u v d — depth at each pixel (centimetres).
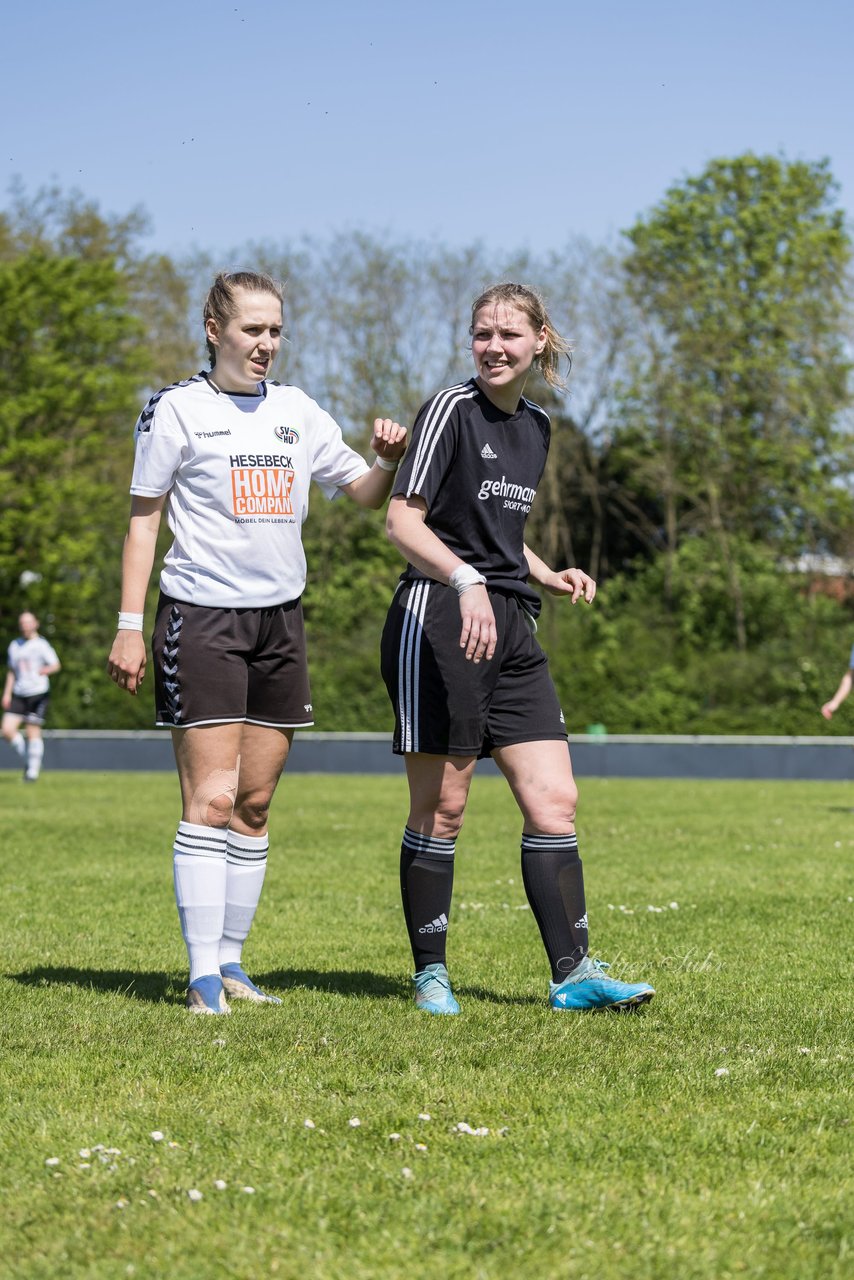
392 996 556
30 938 711
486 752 541
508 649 524
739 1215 304
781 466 4025
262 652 537
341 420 3938
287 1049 454
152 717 3506
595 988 521
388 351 3947
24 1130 365
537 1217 302
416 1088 402
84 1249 289
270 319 527
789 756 2769
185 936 531
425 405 520
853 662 1503
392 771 2956
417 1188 319
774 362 3922
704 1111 382
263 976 611
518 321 517
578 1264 278
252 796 553
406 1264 279
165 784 2272
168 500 537
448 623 514
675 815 1577
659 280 3912
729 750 2792
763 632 3909
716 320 3978
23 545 3650
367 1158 340
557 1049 451
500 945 694
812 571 4047
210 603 521
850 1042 473
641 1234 294
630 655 3634
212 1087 407
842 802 1838
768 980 593
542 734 531
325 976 611
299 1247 288
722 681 3484
